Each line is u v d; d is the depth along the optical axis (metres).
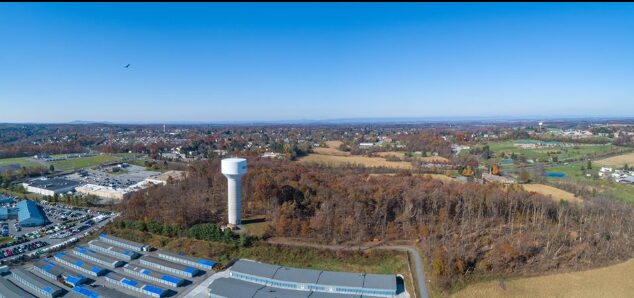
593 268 121.06
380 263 129.12
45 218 191.38
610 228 146.50
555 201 172.38
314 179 195.88
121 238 155.12
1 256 142.88
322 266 129.88
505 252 124.38
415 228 145.38
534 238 137.12
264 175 196.25
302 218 153.88
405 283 118.44
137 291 117.81
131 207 180.25
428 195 167.38
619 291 109.38
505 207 160.62
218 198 185.38
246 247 140.00
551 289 110.75
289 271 123.00
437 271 115.75
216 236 143.75
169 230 151.75
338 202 161.12
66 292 117.00
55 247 151.12
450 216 157.25
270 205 164.00
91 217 194.25
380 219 153.38
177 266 130.38
